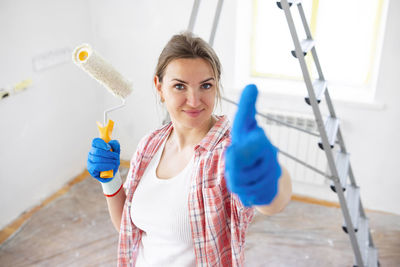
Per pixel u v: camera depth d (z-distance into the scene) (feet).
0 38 7.78
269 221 8.97
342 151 6.61
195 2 4.67
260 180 1.51
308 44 4.98
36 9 8.57
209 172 2.75
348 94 9.03
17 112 8.54
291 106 9.21
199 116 2.67
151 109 10.75
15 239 8.30
